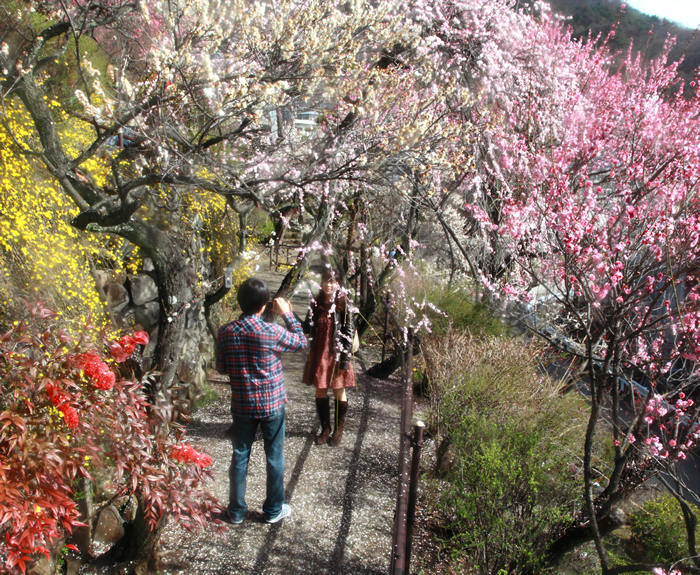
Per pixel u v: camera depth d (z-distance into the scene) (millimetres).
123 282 4449
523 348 4863
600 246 2693
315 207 5367
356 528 3334
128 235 2676
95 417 1846
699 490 4250
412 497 2660
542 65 5836
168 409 2160
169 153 2922
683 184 2852
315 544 3143
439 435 4273
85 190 2896
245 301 2994
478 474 3256
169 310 2768
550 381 4539
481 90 3768
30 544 1460
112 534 2967
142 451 2002
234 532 3164
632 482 3031
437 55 4559
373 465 4098
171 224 4480
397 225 5777
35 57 2699
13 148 3227
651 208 2869
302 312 8625
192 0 2625
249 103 2826
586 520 3191
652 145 3359
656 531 4039
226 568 2877
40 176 3535
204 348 5609
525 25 5797
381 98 3260
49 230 3514
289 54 3176
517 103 5207
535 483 3145
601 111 5887
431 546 3285
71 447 1742
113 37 4301
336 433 4281
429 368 5117
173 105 2904
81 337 1884
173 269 2750
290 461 3984
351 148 3533
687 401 2748
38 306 1942
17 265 3107
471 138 4023
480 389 4070
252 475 3775
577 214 2770
